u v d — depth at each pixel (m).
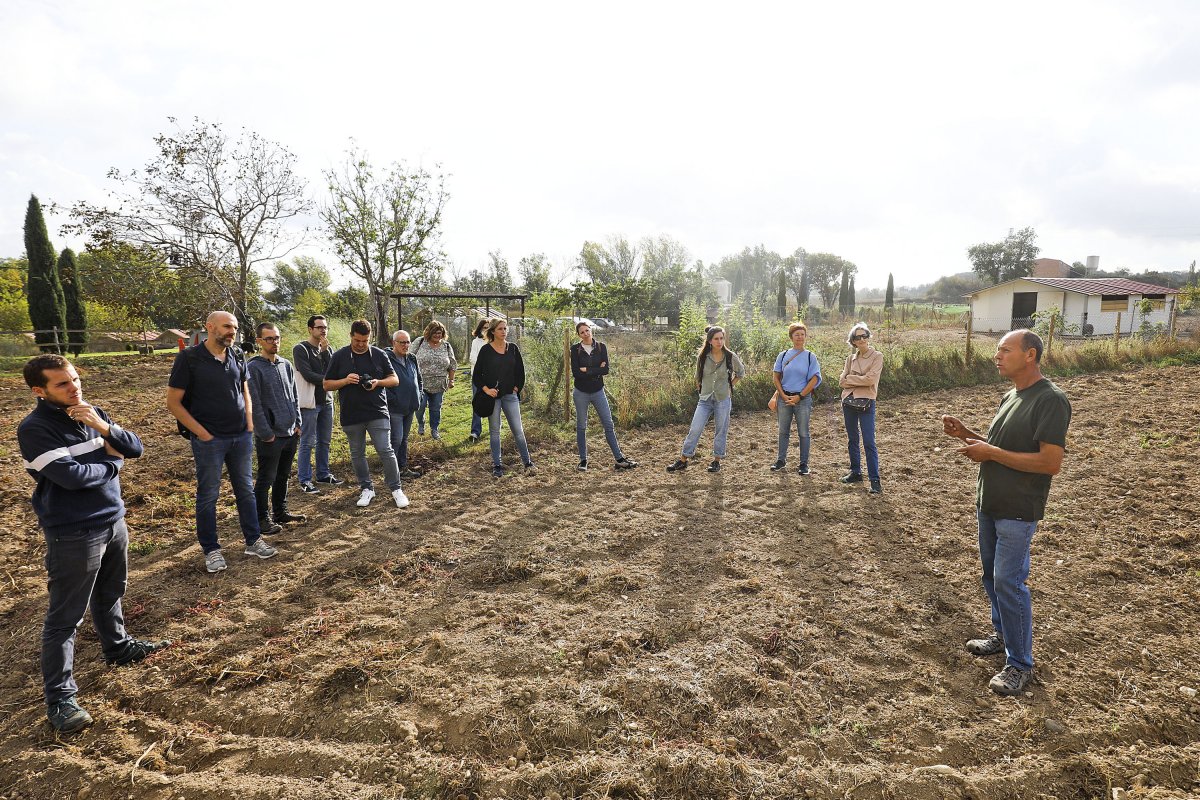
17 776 2.57
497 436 6.80
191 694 3.08
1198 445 6.84
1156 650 3.29
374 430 5.80
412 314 24.45
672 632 3.54
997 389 11.09
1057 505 5.35
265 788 2.47
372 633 3.58
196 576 4.38
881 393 11.12
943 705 2.92
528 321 14.58
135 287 21.22
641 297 29.92
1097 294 27.02
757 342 13.69
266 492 5.09
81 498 2.96
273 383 5.00
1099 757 2.58
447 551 4.75
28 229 25.44
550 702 2.92
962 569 4.31
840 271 73.25
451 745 2.70
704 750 2.62
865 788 2.44
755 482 6.41
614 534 5.05
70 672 2.93
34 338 24.11
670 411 9.83
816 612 3.75
